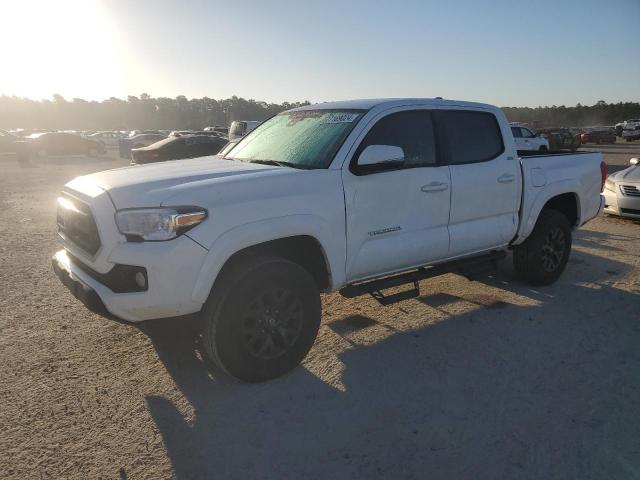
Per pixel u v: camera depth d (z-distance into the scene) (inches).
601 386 141.2
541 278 220.4
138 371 149.5
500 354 160.1
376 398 134.9
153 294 123.4
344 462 110.3
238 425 123.3
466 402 133.1
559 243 224.4
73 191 147.3
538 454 112.7
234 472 107.3
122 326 181.8
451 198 178.1
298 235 143.2
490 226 193.8
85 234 135.3
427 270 183.0
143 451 113.7
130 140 1218.6
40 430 120.9
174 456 112.2
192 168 155.5
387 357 157.8
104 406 131.3
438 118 179.9
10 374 147.0
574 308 199.0
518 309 197.8
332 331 177.3
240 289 132.6
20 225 371.9
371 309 198.1
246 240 131.4
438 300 207.8
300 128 176.1
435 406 131.3
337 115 170.9
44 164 1058.7
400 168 164.6
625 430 121.3
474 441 117.3
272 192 137.7
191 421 124.8
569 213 239.8
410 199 166.7
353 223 153.3
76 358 157.4
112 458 111.3
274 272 137.0
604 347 165.0
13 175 794.8
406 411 129.0
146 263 121.9
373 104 169.6
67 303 204.8
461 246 184.7
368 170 153.8
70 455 112.2
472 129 190.2
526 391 138.5
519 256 219.8
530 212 206.7
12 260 270.1
